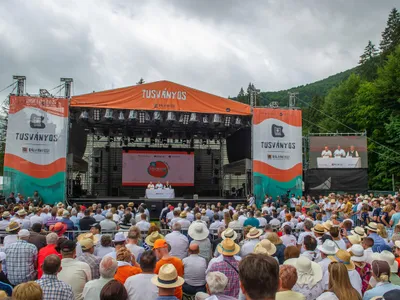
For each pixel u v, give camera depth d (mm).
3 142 48000
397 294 3266
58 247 5859
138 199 21953
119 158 30391
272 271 2363
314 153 25047
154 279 3959
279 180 22719
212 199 22609
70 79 21250
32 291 3104
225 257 5016
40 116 20688
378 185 36531
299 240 7723
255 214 11453
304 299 3441
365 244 6344
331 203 16969
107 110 21891
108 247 6508
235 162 28141
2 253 5449
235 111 22672
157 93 21891
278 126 23000
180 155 29234
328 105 53969
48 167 20547
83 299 4207
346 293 3648
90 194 28266
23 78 20781
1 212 12039
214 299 3514
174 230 7422
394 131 34125
